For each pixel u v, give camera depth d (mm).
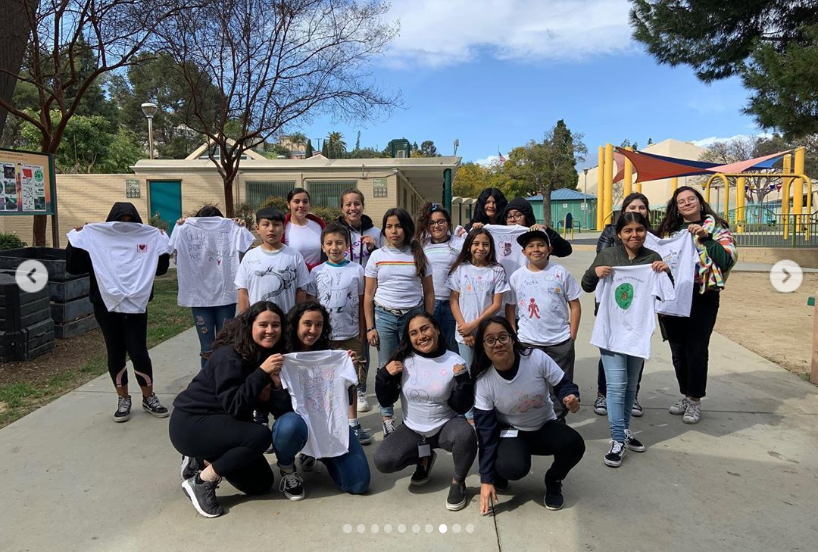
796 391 4957
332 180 18016
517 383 3004
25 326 5773
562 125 39000
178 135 37750
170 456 3723
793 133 11133
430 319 3262
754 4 11859
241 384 3064
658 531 2830
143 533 2832
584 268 14539
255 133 12188
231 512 3037
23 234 18062
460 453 3041
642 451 3781
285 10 11469
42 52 10602
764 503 3096
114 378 4312
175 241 4559
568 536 2791
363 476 3189
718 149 41344
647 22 13477
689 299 4031
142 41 10156
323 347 3404
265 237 4039
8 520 2947
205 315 4691
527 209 4812
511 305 4203
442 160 17906
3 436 4027
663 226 4535
